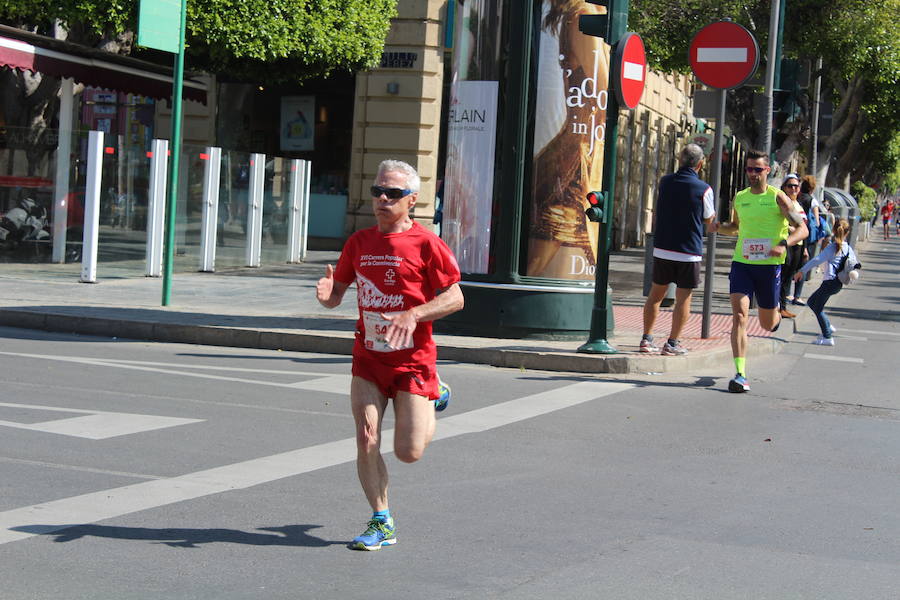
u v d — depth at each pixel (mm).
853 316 23234
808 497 7988
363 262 6301
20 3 22906
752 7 32031
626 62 13477
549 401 11383
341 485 7754
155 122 34594
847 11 32156
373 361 6324
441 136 31422
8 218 21609
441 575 5922
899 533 7129
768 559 6438
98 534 6410
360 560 6148
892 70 33469
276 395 11133
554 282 15086
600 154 15359
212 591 5543
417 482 7945
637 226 44156
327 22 26797
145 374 12031
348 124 32844
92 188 20484
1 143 21531
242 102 33750
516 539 6648
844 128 42219
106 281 20875
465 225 15383
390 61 31781
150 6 16062
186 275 23234
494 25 15297
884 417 11453
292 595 5531
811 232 23250
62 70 22578
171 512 6934
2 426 9102
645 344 14094
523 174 15133
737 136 32312
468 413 10578
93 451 8422
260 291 20203
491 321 15016
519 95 15070
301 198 27719
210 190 24031
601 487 8023
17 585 5508
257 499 7312
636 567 6176
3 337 14477
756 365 14867
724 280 28766
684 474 8531
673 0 32125
